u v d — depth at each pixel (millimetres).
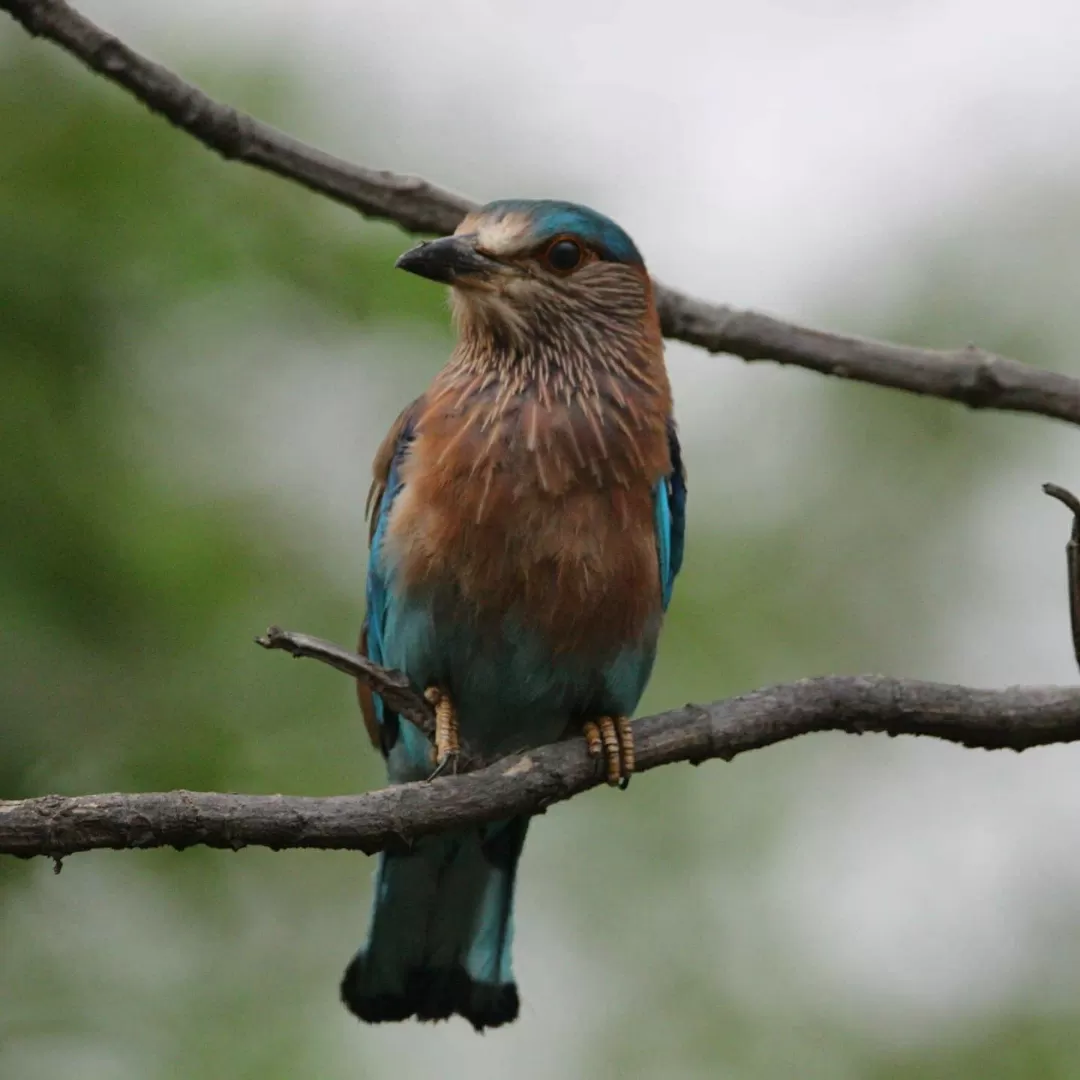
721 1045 12805
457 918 10055
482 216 9766
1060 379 9734
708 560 14586
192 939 11586
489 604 9203
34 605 10625
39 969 11219
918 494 15273
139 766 10766
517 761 8328
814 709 8414
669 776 13812
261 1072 11297
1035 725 8305
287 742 11359
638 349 9734
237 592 11398
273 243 11914
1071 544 7969
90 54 8758
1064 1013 13172
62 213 11477
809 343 9891
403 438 9828
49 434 11047
